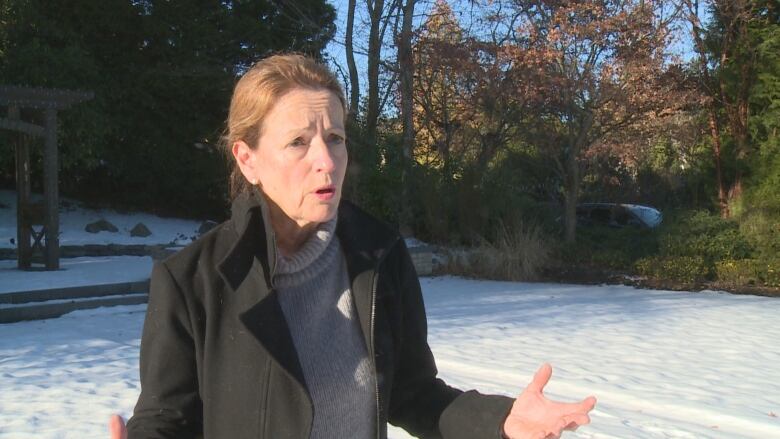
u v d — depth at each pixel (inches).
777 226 718.5
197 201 1039.0
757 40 772.0
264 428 65.4
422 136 1011.9
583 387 299.9
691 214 783.1
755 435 245.1
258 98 68.7
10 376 289.0
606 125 844.6
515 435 69.1
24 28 845.8
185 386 67.6
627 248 779.4
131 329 421.1
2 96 565.9
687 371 338.6
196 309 67.4
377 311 71.8
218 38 993.5
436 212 875.4
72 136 851.4
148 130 978.7
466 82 869.8
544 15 799.7
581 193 1118.4
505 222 839.7
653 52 778.8
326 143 69.2
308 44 1023.0
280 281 69.8
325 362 69.5
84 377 290.2
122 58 962.1
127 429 65.9
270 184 69.2
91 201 1007.6
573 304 557.3
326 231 70.9
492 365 334.6
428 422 76.3
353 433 69.6
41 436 211.6
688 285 676.1
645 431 238.4
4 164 871.1
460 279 739.4
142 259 738.2
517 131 869.8
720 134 820.0
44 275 571.8
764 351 391.9
